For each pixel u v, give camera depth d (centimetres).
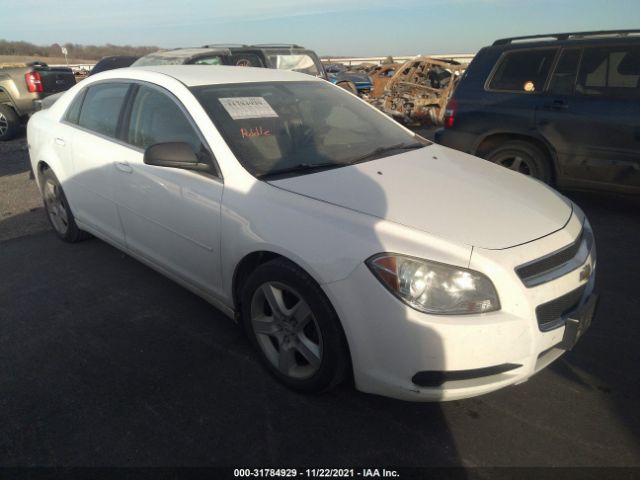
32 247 441
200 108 292
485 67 566
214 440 227
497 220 232
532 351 210
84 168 373
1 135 977
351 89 1584
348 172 274
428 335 203
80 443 225
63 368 277
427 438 229
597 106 487
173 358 286
